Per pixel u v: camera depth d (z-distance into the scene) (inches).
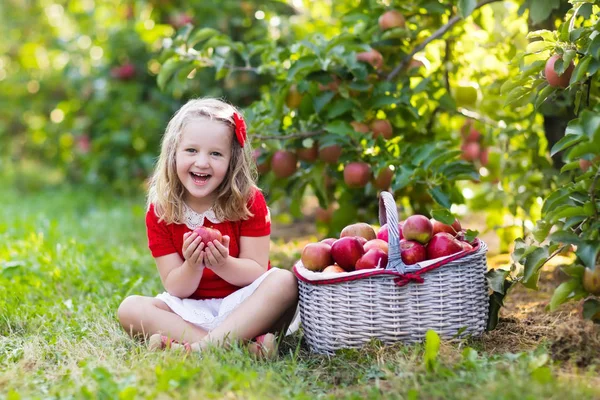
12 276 144.6
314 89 140.2
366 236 111.1
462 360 89.5
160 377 84.0
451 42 154.4
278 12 223.8
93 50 290.2
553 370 86.9
